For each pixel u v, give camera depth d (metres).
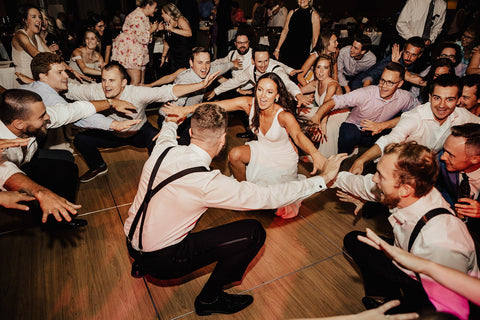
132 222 1.49
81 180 2.90
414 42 3.32
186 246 1.51
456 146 1.62
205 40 6.90
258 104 2.26
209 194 1.37
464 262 1.14
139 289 1.84
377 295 1.67
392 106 2.88
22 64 3.43
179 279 1.92
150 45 6.01
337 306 1.76
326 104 2.80
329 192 2.90
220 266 1.58
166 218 1.42
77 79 3.42
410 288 1.40
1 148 1.56
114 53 4.13
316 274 1.98
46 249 2.12
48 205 1.46
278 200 1.50
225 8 6.02
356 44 3.88
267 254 2.14
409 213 1.27
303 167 3.34
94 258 2.05
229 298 1.71
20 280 1.87
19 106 1.78
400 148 1.21
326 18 10.62
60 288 1.82
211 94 3.58
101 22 5.80
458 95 2.09
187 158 1.42
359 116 2.98
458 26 6.51
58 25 6.71
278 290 1.86
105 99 2.75
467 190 1.90
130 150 3.58
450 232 1.17
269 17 9.20
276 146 2.41
